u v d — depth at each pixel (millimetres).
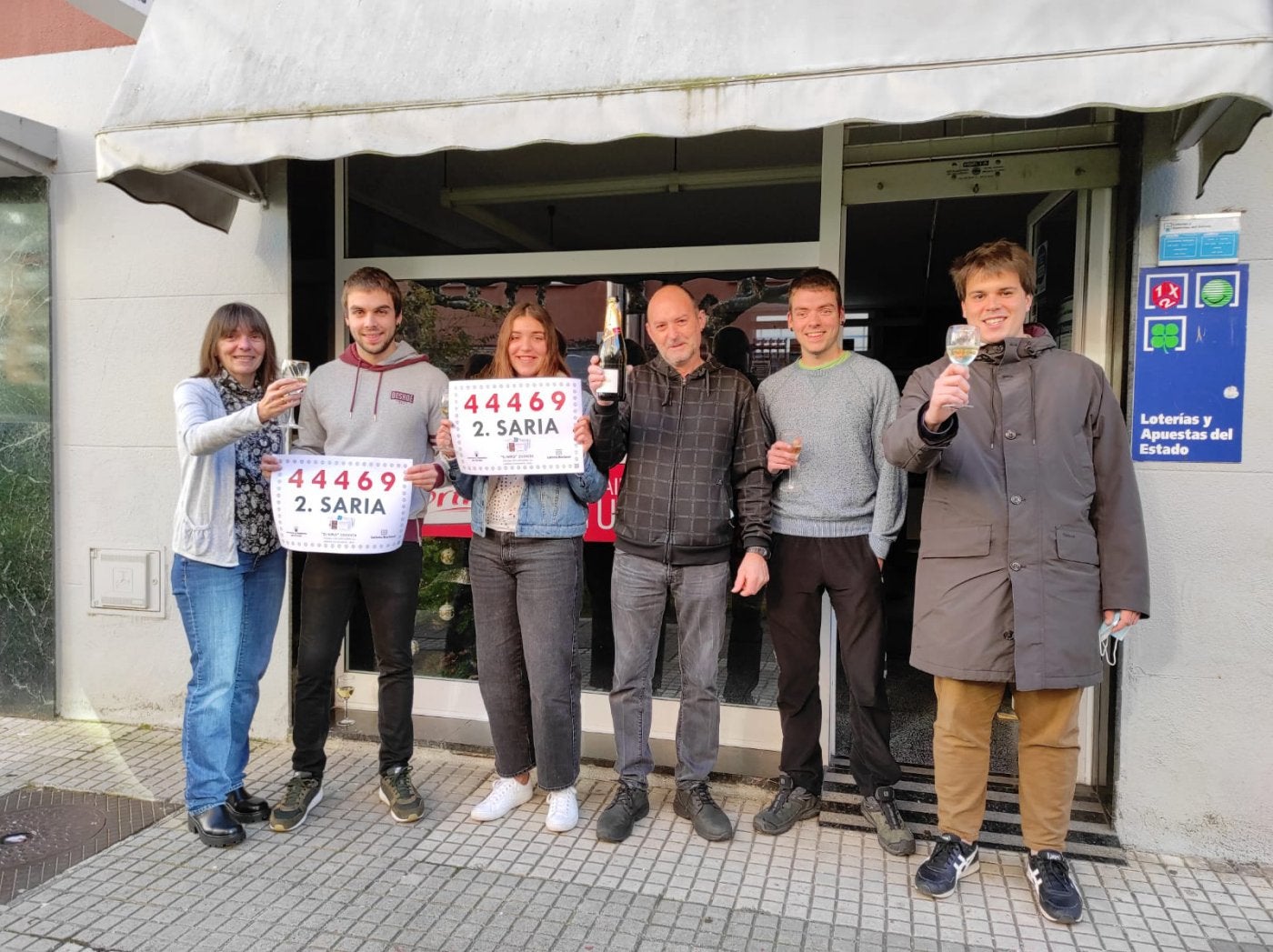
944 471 2590
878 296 8242
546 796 3297
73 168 3848
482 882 2684
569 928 2455
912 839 2871
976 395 2584
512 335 2938
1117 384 3031
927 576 2631
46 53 3855
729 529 2959
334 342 3895
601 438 2828
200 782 2908
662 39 2551
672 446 2938
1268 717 2811
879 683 2912
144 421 3838
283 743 3783
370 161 3893
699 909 2553
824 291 2895
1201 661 2850
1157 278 2816
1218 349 2781
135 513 3877
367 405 2988
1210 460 2805
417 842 2930
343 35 2861
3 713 4078
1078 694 2574
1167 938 2439
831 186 3387
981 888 2684
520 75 2617
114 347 3855
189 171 3270
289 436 3260
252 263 3689
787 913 2541
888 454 2549
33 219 3885
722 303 3580
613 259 3654
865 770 2943
